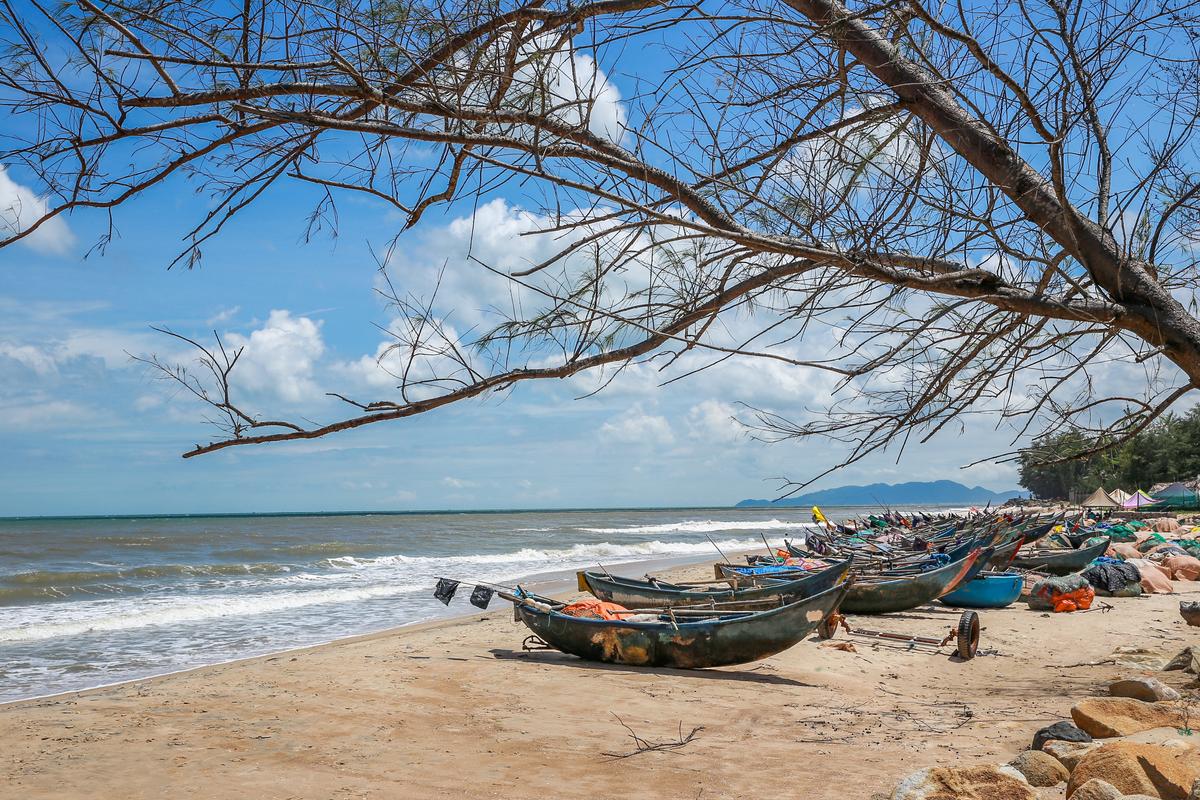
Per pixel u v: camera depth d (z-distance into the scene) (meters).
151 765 7.48
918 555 19.92
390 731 8.59
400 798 6.64
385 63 3.13
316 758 7.68
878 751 7.77
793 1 3.92
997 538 22.45
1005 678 11.57
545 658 12.69
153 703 9.82
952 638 13.76
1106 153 3.96
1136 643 14.14
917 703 9.98
